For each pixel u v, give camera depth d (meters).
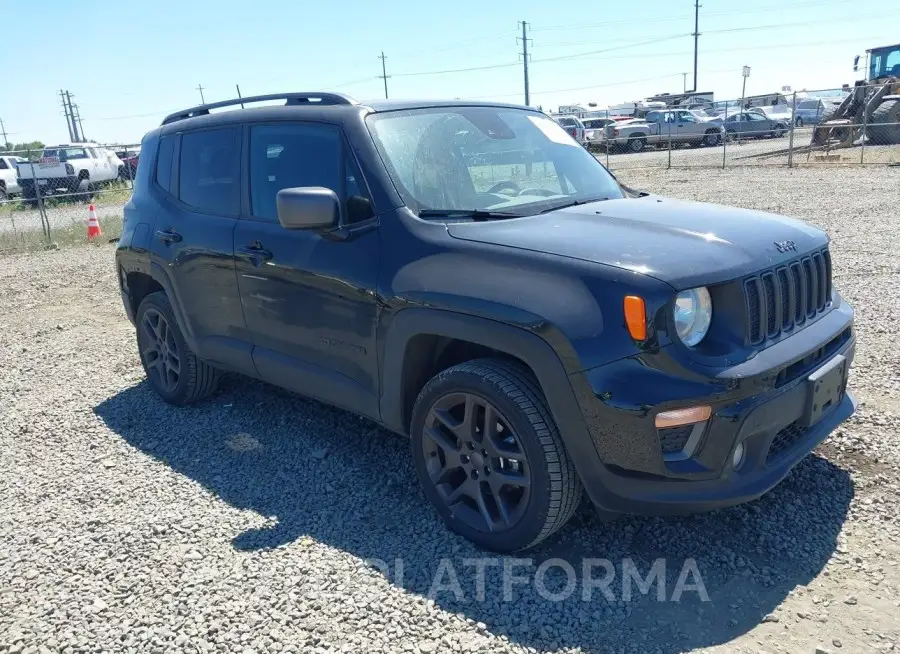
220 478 4.06
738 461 2.87
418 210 3.44
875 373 4.91
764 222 3.36
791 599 2.82
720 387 2.69
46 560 3.33
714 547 3.18
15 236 14.84
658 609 2.81
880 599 2.78
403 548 3.28
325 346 3.77
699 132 32.94
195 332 4.67
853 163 19.58
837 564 3.01
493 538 3.16
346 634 2.73
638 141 33.25
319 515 3.61
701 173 20.17
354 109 3.79
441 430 3.34
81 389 5.72
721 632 2.67
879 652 2.51
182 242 4.59
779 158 23.19
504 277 2.98
